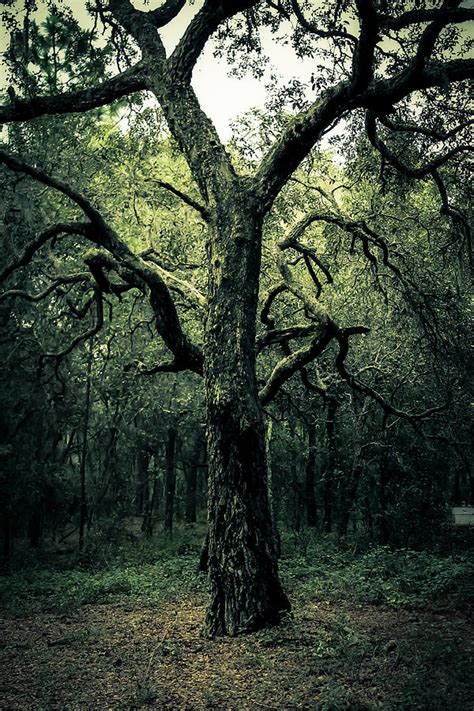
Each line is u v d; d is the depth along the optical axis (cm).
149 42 1203
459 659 653
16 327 2111
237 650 771
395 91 905
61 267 1925
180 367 1136
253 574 862
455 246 1600
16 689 677
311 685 631
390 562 1385
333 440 2256
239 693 626
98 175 1808
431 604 984
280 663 704
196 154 1062
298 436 2553
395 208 1789
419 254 1728
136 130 1667
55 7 1315
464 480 3153
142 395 2230
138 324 1897
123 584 1391
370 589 1106
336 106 931
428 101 1201
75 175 1806
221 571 872
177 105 1110
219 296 955
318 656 716
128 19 1255
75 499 2466
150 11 1284
